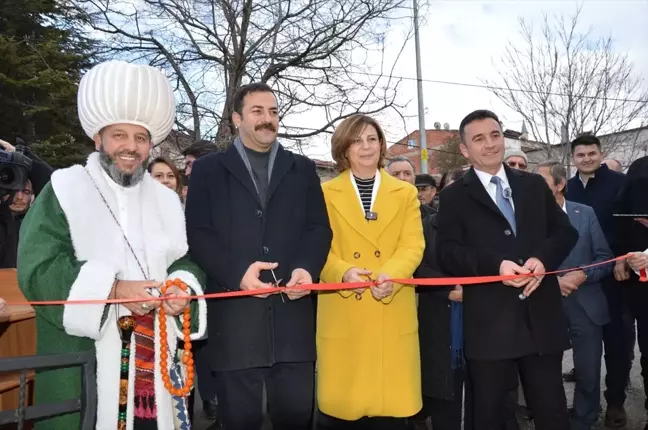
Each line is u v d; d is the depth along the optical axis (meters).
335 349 2.83
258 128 2.63
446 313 3.19
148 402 2.18
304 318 2.64
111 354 2.06
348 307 2.83
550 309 2.79
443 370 3.15
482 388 2.78
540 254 2.76
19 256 2.02
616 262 3.74
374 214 2.88
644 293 3.73
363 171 2.97
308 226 2.73
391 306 2.86
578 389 3.80
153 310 2.21
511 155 4.65
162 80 2.28
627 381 4.41
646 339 3.77
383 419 3.08
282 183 2.68
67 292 1.95
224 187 2.63
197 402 5.02
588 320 3.74
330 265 2.81
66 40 15.56
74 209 2.08
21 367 1.64
